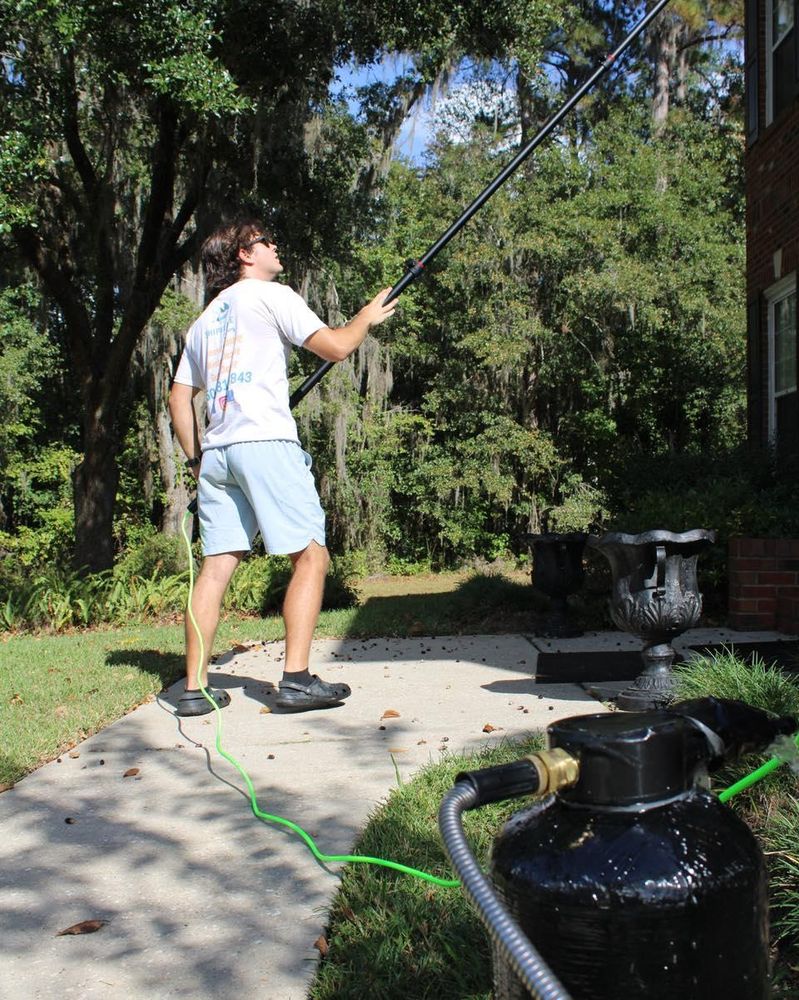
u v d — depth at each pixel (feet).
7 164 35.04
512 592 28.50
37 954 7.50
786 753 4.06
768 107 30.91
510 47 42.86
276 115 43.50
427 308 78.74
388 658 20.40
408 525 80.33
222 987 6.88
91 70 39.09
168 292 65.62
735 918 3.52
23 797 11.42
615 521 30.53
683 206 76.07
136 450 77.71
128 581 38.11
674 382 71.67
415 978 6.70
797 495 26.37
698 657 14.40
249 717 14.80
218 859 9.25
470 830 9.05
